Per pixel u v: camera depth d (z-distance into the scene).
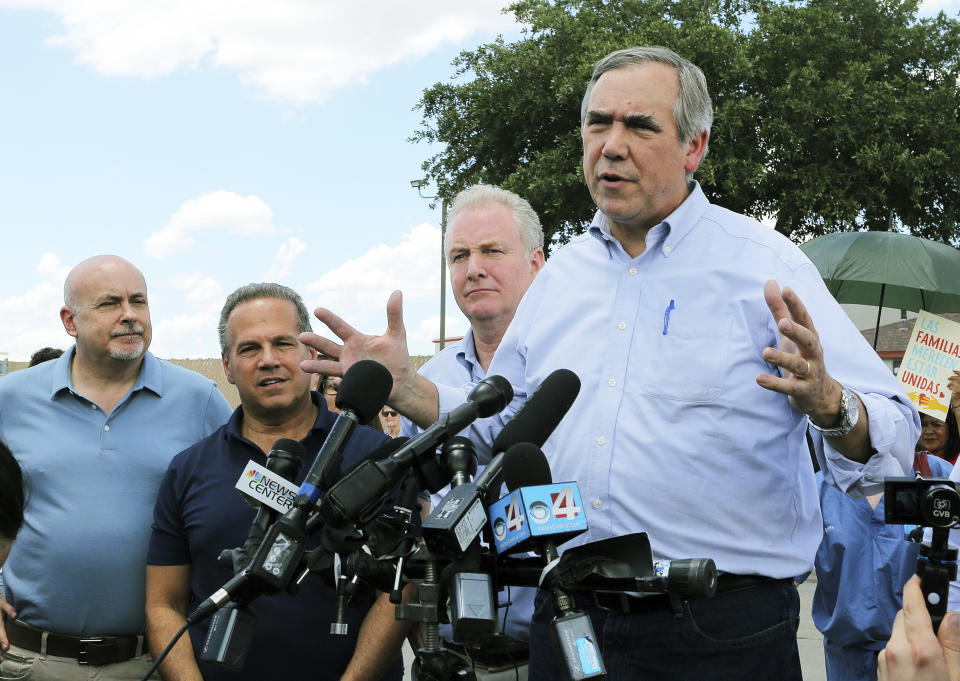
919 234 17.45
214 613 1.69
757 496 2.21
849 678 4.08
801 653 6.07
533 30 17.91
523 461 1.59
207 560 2.89
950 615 1.51
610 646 2.17
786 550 2.22
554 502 1.54
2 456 1.96
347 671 2.78
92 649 3.33
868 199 16.42
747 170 15.57
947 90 16.50
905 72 17.47
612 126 2.35
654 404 2.28
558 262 2.64
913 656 1.48
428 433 1.70
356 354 2.13
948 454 5.53
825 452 2.16
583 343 2.44
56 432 3.50
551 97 16.84
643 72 2.35
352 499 1.59
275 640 2.78
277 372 2.98
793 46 16.61
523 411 1.79
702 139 2.47
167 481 3.06
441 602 1.63
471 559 1.56
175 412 3.59
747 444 2.21
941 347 5.66
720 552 2.17
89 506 3.38
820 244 8.66
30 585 3.38
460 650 2.93
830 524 4.05
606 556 1.57
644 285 2.39
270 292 3.08
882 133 16.34
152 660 3.31
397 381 2.14
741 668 2.12
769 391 2.25
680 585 1.51
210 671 2.82
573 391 1.84
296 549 1.61
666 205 2.39
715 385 2.24
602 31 17.14
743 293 2.29
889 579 3.91
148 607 3.00
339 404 1.74
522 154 17.84
